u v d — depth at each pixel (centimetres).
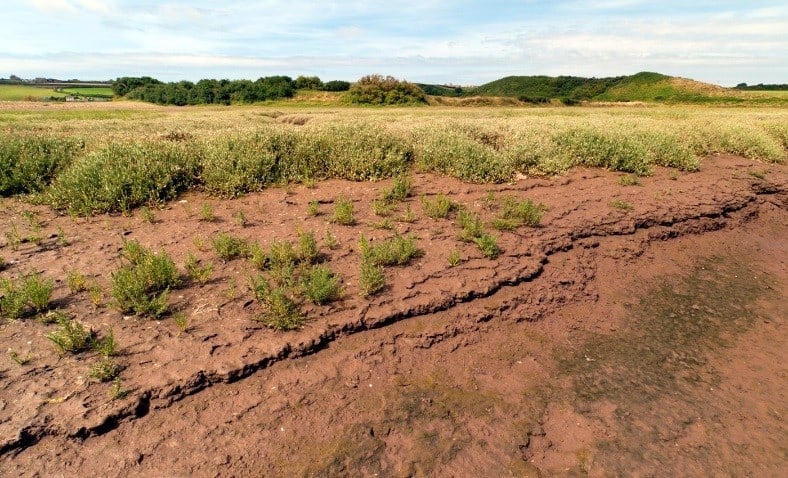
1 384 353
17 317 423
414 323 498
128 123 1791
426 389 432
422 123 1463
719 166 1187
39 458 315
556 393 450
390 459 354
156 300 446
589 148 1088
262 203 729
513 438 387
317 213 695
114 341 402
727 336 583
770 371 516
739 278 750
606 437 399
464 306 533
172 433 348
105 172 710
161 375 378
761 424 430
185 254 554
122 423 347
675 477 364
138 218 656
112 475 314
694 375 498
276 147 907
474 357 484
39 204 689
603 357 516
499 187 858
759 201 1057
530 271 604
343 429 375
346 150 896
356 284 521
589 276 664
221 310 461
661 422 421
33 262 512
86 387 360
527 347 514
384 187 794
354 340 465
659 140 1188
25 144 829
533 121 1653
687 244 834
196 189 776
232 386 394
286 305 461
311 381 413
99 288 461
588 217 766
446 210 711
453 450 368
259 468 334
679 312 630
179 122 1906
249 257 554
